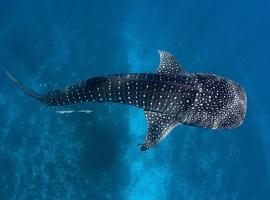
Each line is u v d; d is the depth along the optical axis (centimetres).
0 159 1041
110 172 1070
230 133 1136
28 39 1123
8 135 1055
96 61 1132
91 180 1061
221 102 704
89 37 1151
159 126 729
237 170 1125
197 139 1116
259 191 1127
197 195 1098
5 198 1027
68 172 1059
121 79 677
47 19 1147
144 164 1086
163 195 1084
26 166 1049
